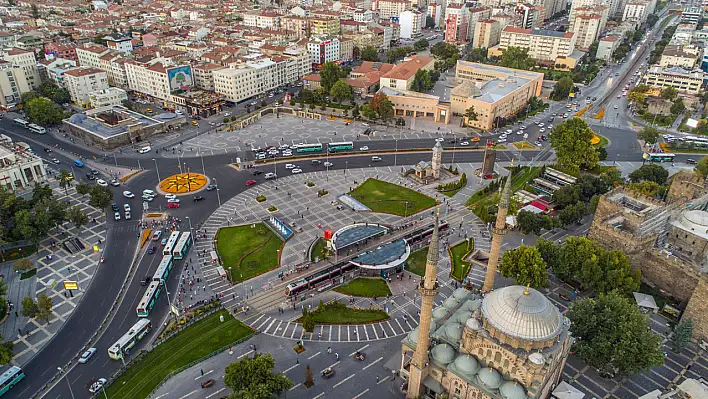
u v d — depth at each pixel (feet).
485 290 435.53
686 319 425.69
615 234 514.27
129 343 426.92
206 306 479.00
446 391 369.09
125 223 630.74
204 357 417.90
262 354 409.28
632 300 472.85
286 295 497.87
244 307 479.82
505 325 335.47
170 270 536.83
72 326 454.81
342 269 535.60
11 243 568.82
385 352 428.15
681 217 555.69
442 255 571.28
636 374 406.41
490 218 630.33
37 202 611.88
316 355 423.64
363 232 587.68
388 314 473.26
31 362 414.00
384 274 529.04
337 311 475.31
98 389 384.68
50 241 590.14
